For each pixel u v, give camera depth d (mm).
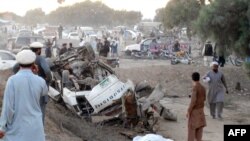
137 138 7004
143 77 23516
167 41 40250
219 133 13211
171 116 14711
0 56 21703
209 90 15461
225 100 19625
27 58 5891
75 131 11195
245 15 19156
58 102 13797
